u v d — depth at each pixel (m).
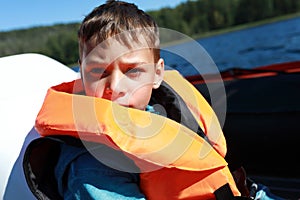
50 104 0.97
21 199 1.07
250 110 2.98
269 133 2.67
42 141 0.92
